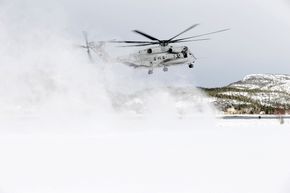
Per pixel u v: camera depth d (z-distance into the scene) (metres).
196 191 17.41
